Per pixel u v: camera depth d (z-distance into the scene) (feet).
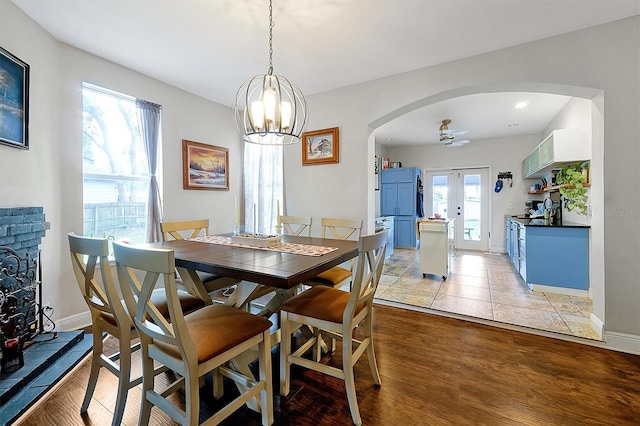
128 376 4.56
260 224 13.73
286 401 5.30
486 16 6.82
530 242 11.46
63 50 7.88
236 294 6.26
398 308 9.88
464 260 17.29
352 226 8.62
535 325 8.25
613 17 6.84
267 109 6.42
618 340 7.08
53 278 7.66
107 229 9.35
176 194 11.05
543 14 6.73
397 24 7.12
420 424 4.73
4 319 5.91
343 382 5.84
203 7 6.49
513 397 5.37
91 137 8.91
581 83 7.34
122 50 8.34
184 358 3.68
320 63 9.18
